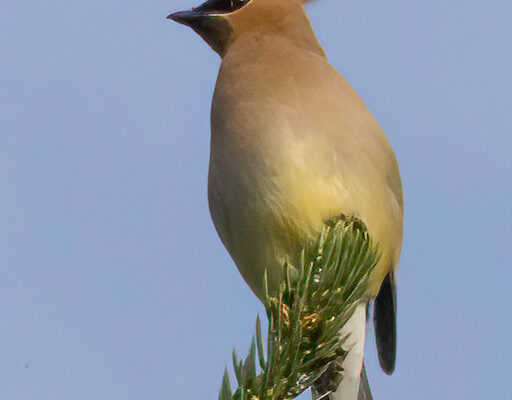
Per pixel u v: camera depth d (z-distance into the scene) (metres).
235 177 8.84
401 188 9.80
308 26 10.42
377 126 9.34
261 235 8.86
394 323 10.20
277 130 8.74
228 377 6.18
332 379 7.86
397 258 10.06
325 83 9.19
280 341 6.89
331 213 8.70
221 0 10.70
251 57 9.55
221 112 9.16
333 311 7.04
